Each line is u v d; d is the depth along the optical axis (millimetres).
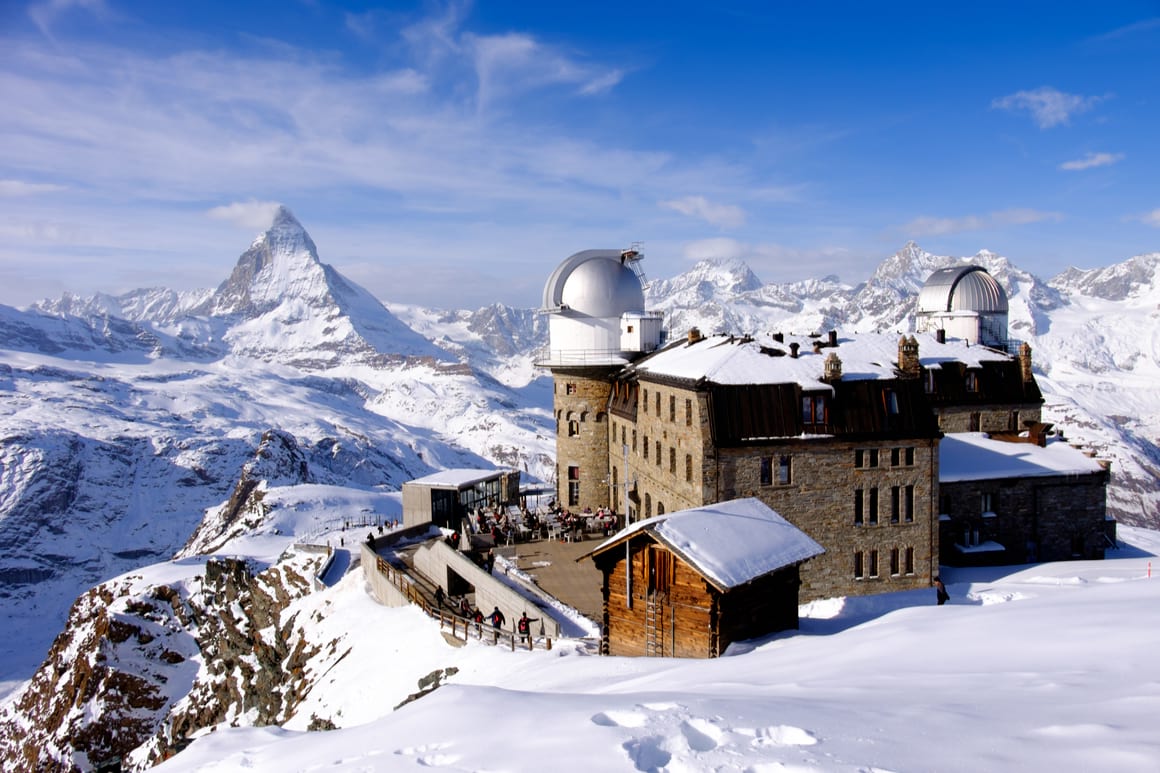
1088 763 9188
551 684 25703
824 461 44156
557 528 59938
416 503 66938
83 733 73125
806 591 43969
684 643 29547
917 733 11055
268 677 55938
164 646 80188
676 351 58062
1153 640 15203
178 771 16656
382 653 42375
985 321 79875
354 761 13625
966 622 20641
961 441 56938
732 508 33156
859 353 49719
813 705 13422
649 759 11164
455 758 12617
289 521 107812
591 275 68125
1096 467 52625
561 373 67875
